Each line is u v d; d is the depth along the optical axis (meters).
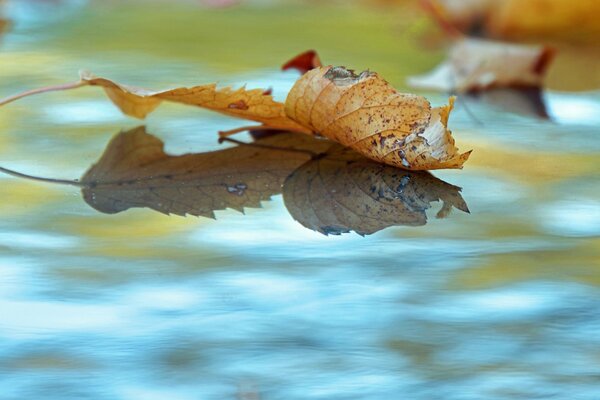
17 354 0.59
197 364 0.59
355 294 0.61
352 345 0.59
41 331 0.60
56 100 0.73
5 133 0.69
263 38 0.84
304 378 0.59
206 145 0.69
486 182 0.66
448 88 0.76
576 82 0.78
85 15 0.92
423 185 0.66
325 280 0.62
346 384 0.59
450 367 0.59
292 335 0.60
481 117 0.72
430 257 0.62
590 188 0.66
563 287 0.61
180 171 0.67
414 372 0.59
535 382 0.59
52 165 0.67
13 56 0.79
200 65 0.78
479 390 0.58
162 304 0.61
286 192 0.66
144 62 0.78
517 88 0.77
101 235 0.63
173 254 0.62
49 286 0.61
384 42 0.84
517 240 0.63
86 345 0.59
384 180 0.66
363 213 0.65
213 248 0.63
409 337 0.60
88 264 0.62
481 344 0.60
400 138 0.66
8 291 0.61
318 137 0.69
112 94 0.70
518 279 0.62
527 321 0.60
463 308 0.61
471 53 0.78
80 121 0.71
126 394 0.58
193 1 1.05
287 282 0.61
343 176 0.67
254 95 0.68
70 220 0.64
